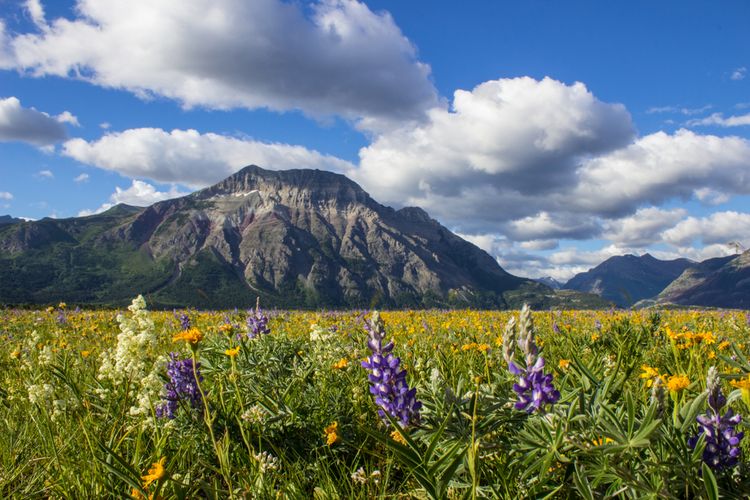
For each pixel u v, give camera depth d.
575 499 2.54
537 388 2.41
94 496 3.07
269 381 4.90
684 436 2.51
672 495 2.19
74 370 5.95
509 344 2.52
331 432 3.52
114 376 4.04
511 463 2.65
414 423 2.83
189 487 2.92
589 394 2.88
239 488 2.98
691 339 4.97
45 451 3.68
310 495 3.18
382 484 3.15
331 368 5.23
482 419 2.68
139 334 3.98
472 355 5.87
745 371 3.36
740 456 2.38
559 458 2.43
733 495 2.21
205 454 3.55
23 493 3.24
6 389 5.40
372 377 2.91
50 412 4.25
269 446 3.69
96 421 4.15
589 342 6.48
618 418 2.51
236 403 4.17
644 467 2.43
